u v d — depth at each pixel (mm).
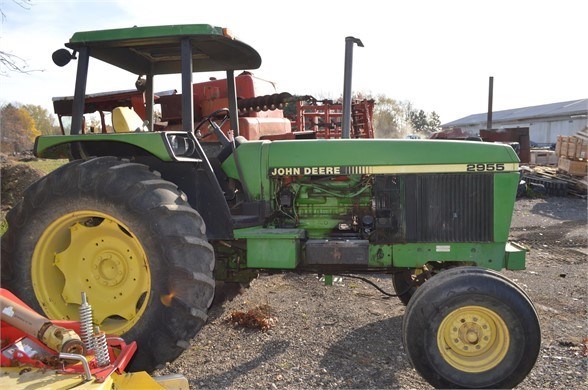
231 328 4180
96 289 3359
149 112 4488
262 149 3895
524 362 2990
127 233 3289
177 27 3422
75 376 2350
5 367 2438
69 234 3459
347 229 3920
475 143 3666
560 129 46625
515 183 3574
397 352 3717
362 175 3787
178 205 3223
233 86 4656
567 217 10359
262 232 3568
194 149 3533
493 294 2979
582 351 3639
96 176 3229
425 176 3623
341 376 3342
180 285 3102
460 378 3014
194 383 3250
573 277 5832
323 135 10531
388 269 3881
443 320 3021
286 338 3973
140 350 3121
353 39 4508
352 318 4406
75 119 3607
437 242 3623
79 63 3621
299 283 5500
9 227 3363
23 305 2584
